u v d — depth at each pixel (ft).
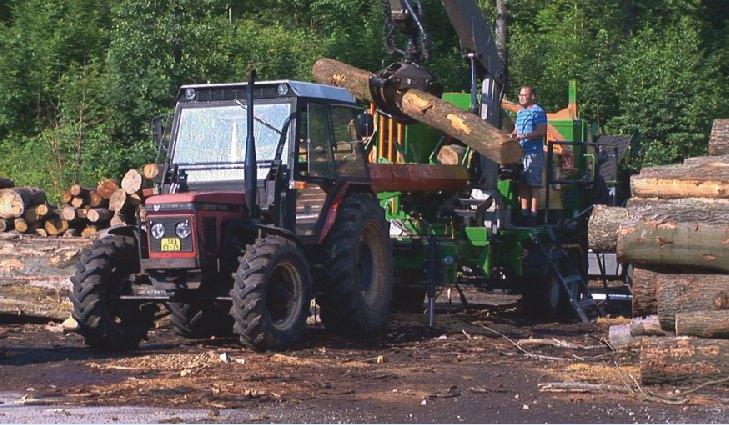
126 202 98.58
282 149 69.31
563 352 68.85
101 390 53.26
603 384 55.83
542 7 220.23
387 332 76.02
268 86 70.33
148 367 59.88
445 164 85.30
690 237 59.26
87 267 65.82
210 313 71.97
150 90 148.56
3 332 75.77
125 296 66.03
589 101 188.85
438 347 70.08
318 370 59.67
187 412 48.29
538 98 188.75
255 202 67.67
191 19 154.92
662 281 59.82
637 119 179.83
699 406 51.39
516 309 96.68
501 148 79.41
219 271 65.77
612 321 87.10
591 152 105.19
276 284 65.67
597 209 66.39
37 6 185.88
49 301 79.20
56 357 64.34
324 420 46.96
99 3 187.62
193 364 60.54
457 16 86.17
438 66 184.34
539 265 89.92
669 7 220.43
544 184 93.40
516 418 47.98
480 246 85.40
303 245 68.74
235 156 70.38
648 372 55.62
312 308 79.15
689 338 56.24
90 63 175.11
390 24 87.20
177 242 64.80
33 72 170.40
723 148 71.51
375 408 49.73
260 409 49.14
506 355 67.10
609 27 211.82
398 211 86.63
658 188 67.46
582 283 95.76
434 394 53.11
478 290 111.55
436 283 81.15
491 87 89.04
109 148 151.64
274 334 64.44
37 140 161.68
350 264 70.49
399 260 82.38
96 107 160.76
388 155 86.33
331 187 71.61
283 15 201.98
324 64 86.63
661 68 183.42
